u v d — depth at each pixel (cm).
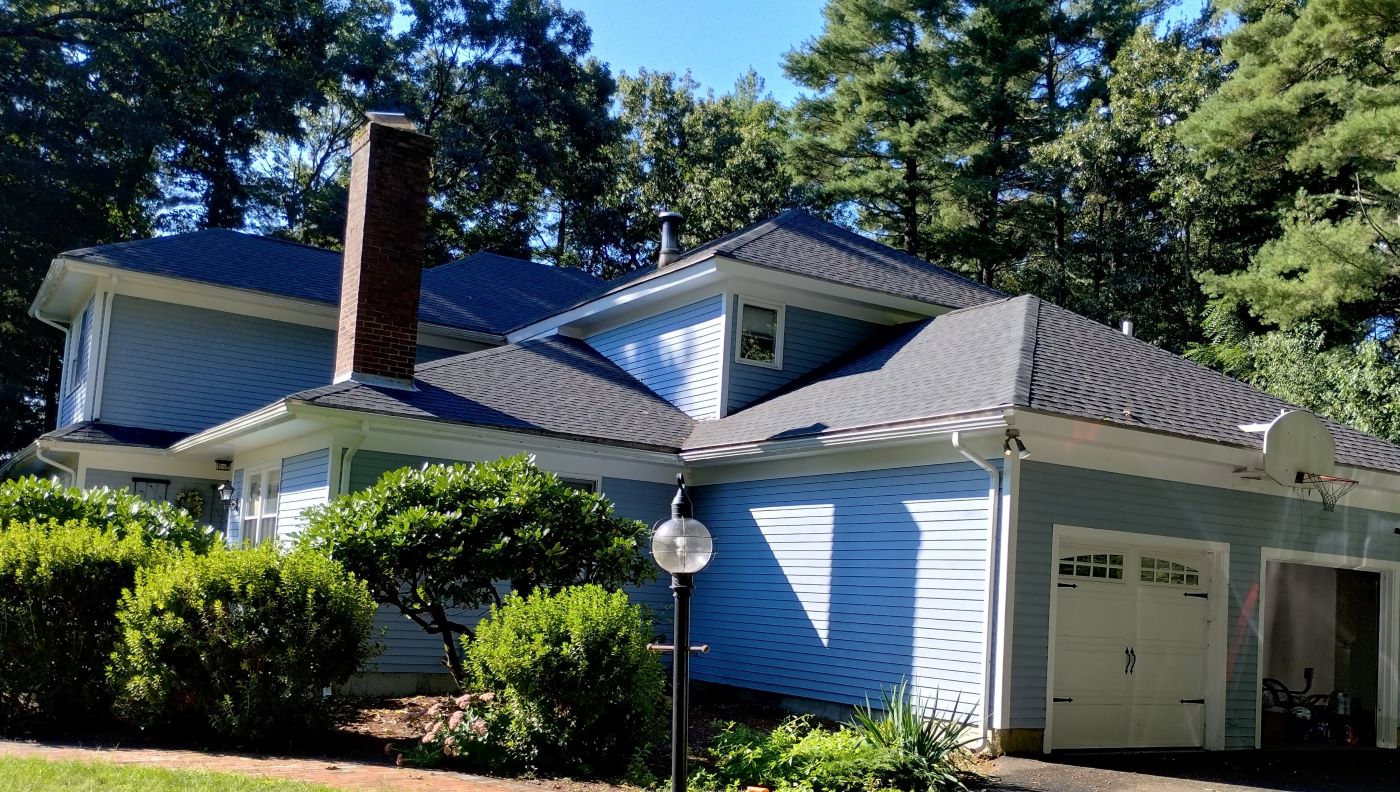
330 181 4347
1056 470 1188
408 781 796
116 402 1914
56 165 3189
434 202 4403
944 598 1210
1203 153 2608
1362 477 1357
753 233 1836
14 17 3322
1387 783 1130
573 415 1572
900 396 1363
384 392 1437
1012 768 1052
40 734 915
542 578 1072
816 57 4097
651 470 1606
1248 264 2977
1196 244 3083
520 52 4544
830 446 1330
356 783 765
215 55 3588
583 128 4534
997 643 1138
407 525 1028
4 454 3216
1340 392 2223
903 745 955
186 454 1834
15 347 3278
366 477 1390
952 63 3994
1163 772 1095
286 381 2069
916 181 3884
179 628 896
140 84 3444
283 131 3756
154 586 912
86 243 3262
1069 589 1209
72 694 946
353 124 4359
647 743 952
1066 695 1192
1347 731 1455
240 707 907
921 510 1260
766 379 1702
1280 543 1360
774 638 1451
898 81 3866
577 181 4562
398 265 1505
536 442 1464
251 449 1727
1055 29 3878
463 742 912
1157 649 1270
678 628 701
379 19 4403
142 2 3622
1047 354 1338
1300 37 2375
